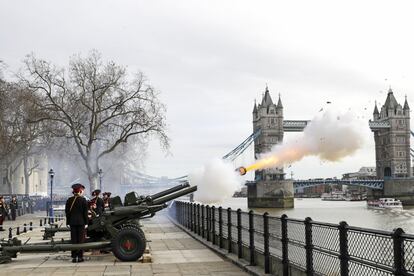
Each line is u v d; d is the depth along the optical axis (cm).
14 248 1561
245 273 1343
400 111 19888
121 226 1619
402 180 18575
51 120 6291
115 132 6688
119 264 1515
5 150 6475
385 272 739
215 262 1562
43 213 6162
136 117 6200
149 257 1549
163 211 5278
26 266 1483
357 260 811
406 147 19825
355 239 828
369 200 18412
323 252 953
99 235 1639
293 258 1132
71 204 1558
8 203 4988
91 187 6069
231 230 1730
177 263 1541
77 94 6203
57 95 6222
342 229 860
